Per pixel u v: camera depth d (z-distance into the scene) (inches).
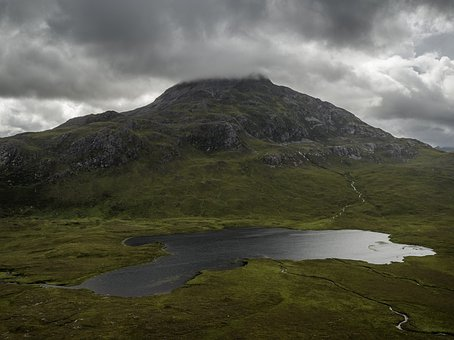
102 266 5757.9
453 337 3184.1
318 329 3309.5
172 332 3206.2
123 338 3083.2
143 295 4298.7
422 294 4347.9
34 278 5093.5
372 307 3900.1
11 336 3105.3
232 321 3469.5
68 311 3700.8
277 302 4030.5
